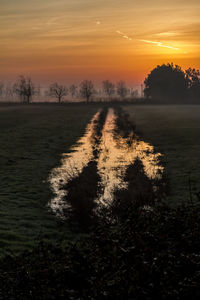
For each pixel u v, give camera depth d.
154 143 47.94
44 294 8.29
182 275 7.87
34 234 15.84
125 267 8.30
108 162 34.78
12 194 23.45
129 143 48.47
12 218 18.28
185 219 10.40
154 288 7.51
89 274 8.74
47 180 27.48
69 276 8.76
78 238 15.31
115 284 7.79
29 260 10.34
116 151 41.81
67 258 9.76
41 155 39.28
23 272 9.38
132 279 7.79
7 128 67.81
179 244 8.97
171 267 8.09
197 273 7.89
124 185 23.73
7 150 42.09
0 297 8.53
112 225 15.47
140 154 39.38
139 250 8.83
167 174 28.27
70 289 8.31
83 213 17.34
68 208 19.19
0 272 9.96
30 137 54.69
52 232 16.23
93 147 45.31
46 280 8.81
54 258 10.01
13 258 11.41
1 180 27.61
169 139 50.88
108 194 21.12
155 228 9.98
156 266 8.09
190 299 7.26
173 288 7.51
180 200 20.42
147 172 29.03
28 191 24.22
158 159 35.94
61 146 46.28
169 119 86.44
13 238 15.09
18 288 8.81
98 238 10.13
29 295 8.46
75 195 20.17
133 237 9.43
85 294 7.78
